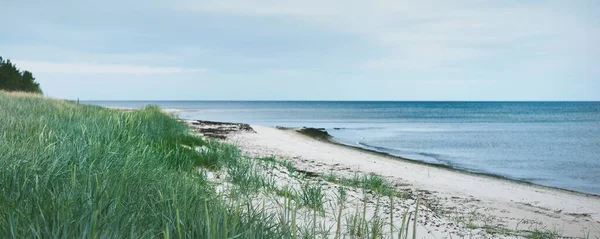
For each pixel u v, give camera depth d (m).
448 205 8.05
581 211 8.87
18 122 8.02
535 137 33.16
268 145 17.73
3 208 3.03
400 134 33.47
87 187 3.79
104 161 5.38
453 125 49.41
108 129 8.52
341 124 47.06
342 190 6.96
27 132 7.07
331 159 14.58
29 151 5.20
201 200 4.15
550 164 18.36
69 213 2.91
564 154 22.05
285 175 8.94
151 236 2.91
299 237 3.92
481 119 69.75
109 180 4.07
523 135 35.03
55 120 8.98
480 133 36.50
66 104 17.08
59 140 6.32
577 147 25.61
